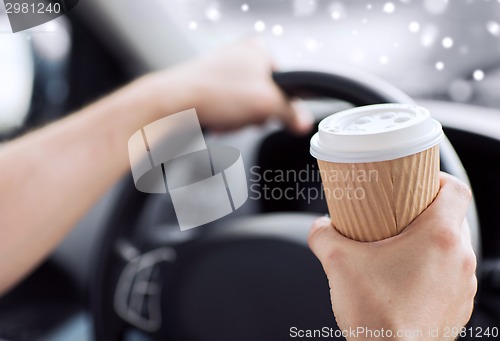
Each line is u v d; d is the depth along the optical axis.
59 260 1.13
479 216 0.83
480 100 0.92
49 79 1.47
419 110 0.48
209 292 0.74
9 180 0.90
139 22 1.38
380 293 0.46
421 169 0.45
